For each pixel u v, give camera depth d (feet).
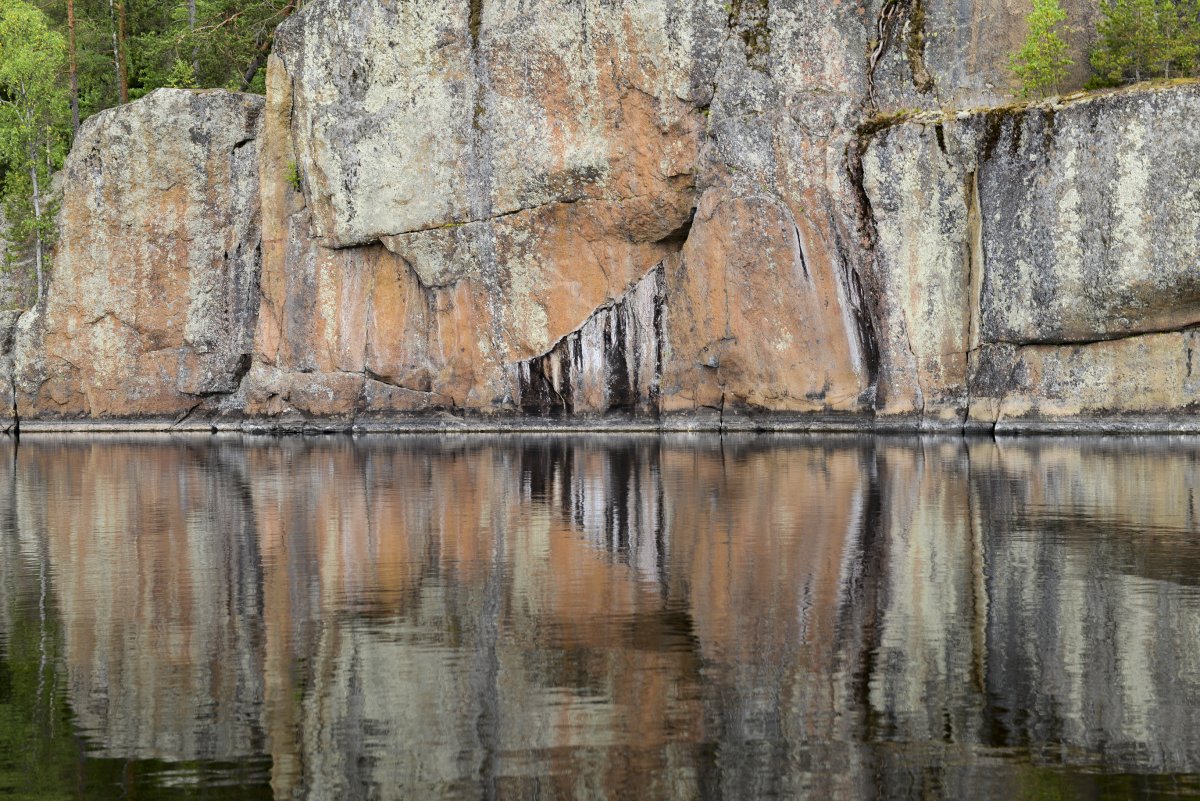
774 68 155.84
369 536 73.41
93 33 237.66
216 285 196.03
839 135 152.76
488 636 47.96
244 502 92.07
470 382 176.24
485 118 170.40
